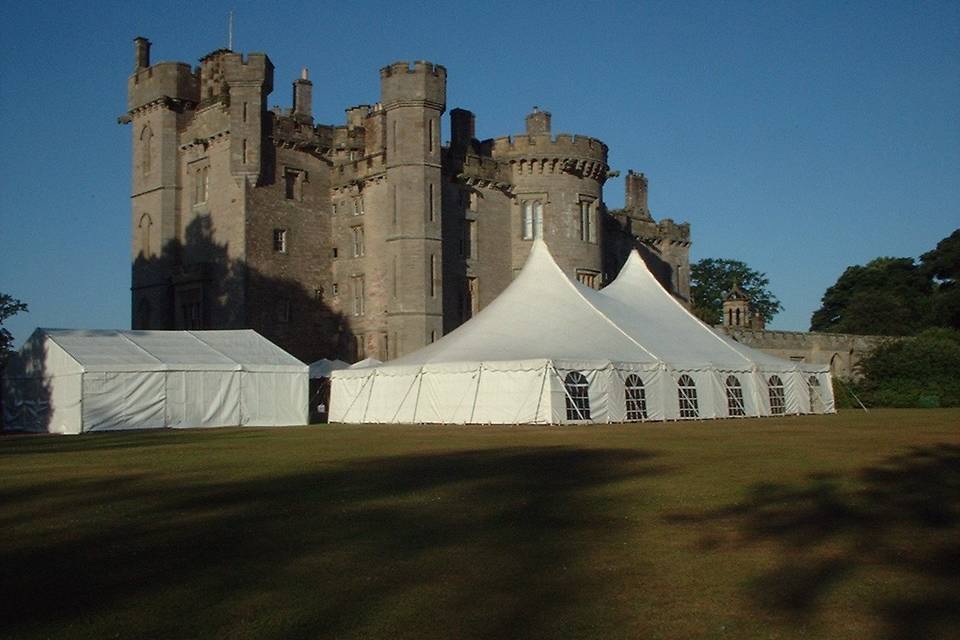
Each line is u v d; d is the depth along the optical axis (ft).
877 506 36.76
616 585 25.08
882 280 297.94
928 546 29.45
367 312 165.89
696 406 105.40
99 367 99.25
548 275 113.60
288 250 164.45
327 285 171.01
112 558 28.35
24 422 108.78
